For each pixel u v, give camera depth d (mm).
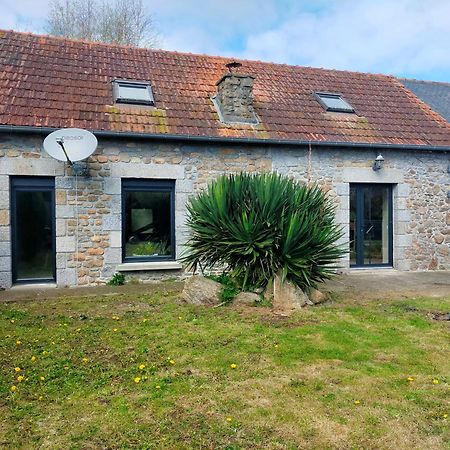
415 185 9781
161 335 4641
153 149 8055
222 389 3367
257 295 6078
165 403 3125
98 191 7770
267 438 2703
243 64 11008
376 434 2756
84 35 21297
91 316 5477
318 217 6344
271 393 3303
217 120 8602
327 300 6316
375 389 3379
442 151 9852
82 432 2744
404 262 9695
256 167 8648
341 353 4125
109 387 3379
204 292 6129
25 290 7273
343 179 9227
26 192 7582
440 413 3014
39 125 7238
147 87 9008
